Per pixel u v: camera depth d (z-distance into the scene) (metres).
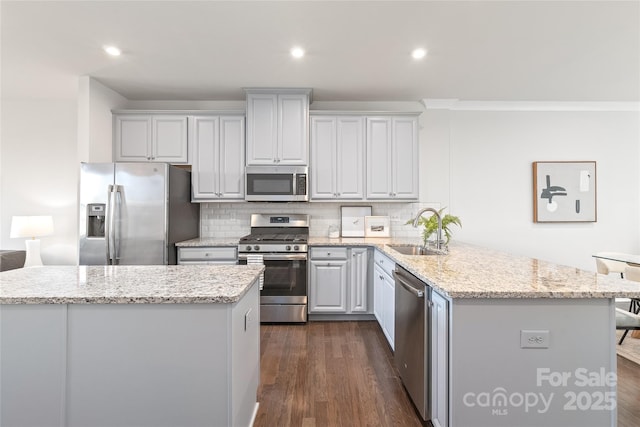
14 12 2.24
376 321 3.60
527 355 1.46
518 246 4.15
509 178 4.15
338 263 3.52
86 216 3.16
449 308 1.51
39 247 3.84
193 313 1.38
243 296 1.60
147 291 1.44
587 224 4.18
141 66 3.08
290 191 3.64
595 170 4.15
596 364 1.46
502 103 4.07
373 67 3.10
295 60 2.96
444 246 2.89
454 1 2.13
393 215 4.08
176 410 1.38
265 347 2.89
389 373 2.43
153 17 2.30
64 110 4.11
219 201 3.73
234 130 3.72
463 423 1.46
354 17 2.30
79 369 1.37
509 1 2.12
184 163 3.70
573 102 4.09
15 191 4.09
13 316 1.37
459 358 1.46
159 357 1.38
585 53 2.84
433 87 3.60
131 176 3.18
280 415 1.94
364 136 3.74
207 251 3.45
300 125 3.64
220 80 3.40
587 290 1.45
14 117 4.08
